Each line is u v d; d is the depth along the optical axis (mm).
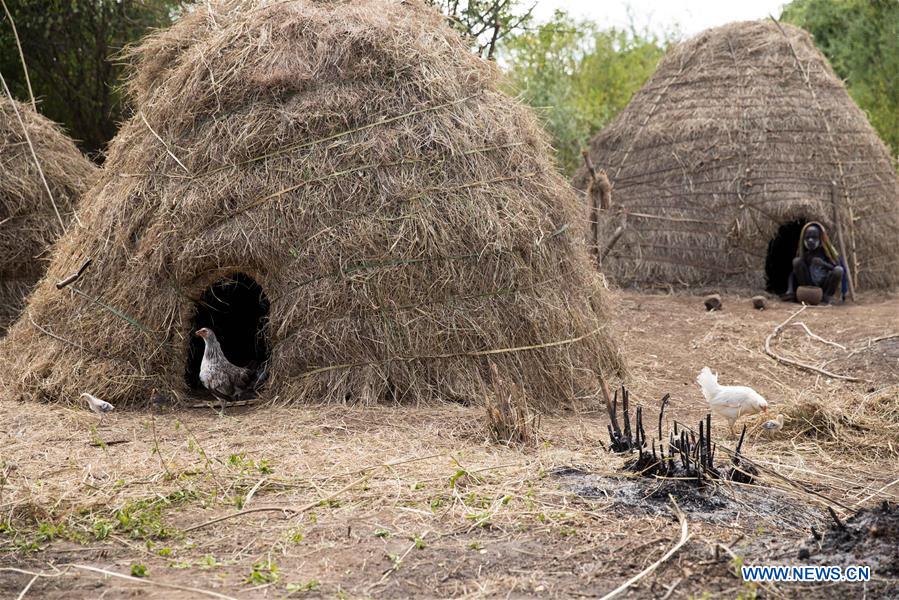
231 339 10500
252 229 8281
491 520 5340
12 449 6820
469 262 8438
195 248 8273
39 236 12133
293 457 6660
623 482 5938
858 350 11188
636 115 17406
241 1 9516
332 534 5180
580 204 9938
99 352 8422
